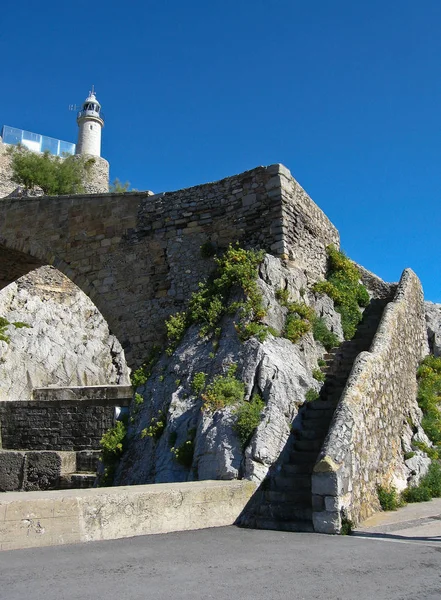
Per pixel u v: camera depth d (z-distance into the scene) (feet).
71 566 16.75
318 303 44.27
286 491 26.61
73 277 49.70
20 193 105.81
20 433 61.52
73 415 59.62
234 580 15.53
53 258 50.98
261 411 31.45
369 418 29.68
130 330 45.68
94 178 137.39
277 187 42.75
